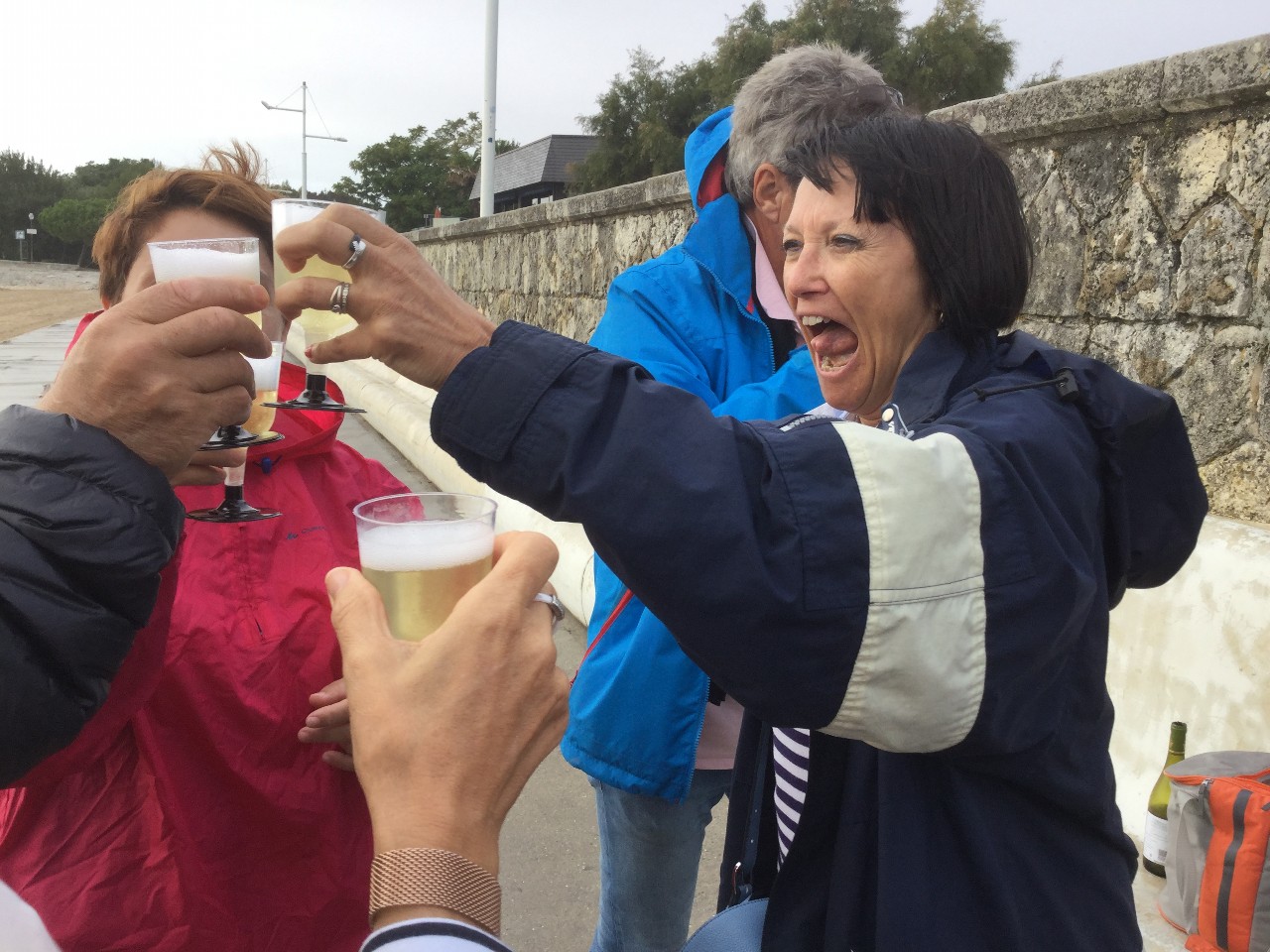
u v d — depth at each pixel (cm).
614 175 3834
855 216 108
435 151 6197
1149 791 249
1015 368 105
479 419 82
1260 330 234
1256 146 230
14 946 50
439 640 77
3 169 8625
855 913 95
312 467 149
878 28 3253
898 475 79
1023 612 82
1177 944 215
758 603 76
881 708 80
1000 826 92
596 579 180
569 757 177
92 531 75
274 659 125
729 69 3378
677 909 184
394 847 72
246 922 127
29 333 2045
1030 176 291
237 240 103
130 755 120
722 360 185
